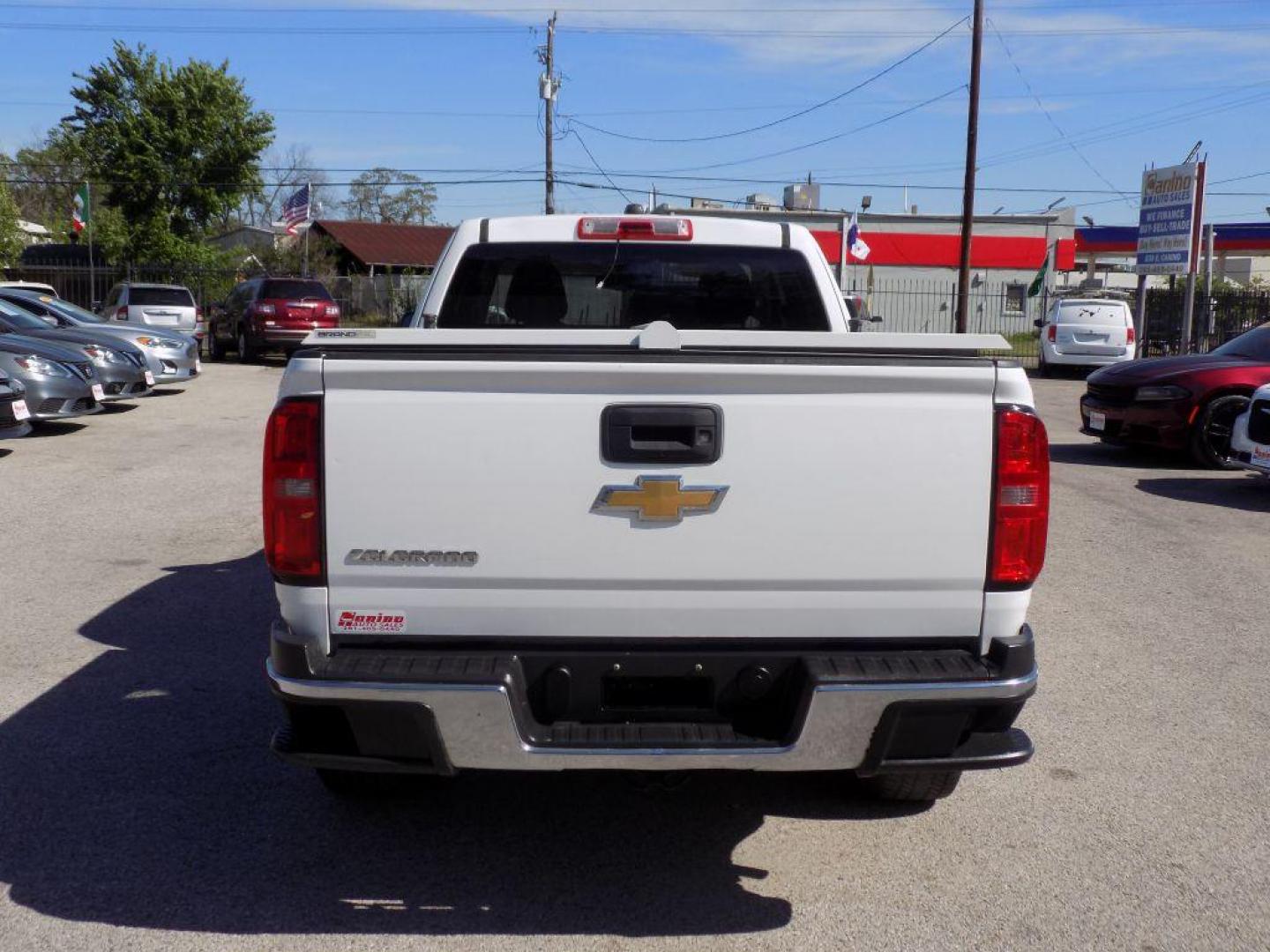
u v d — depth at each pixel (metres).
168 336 18.80
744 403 3.25
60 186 69.94
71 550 8.16
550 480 3.26
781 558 3.30
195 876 3.77
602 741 3.24
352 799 4.35
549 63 41.41
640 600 3.32
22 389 12.07
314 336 3.29
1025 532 3.33
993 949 3.38
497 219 5.34
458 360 3.21
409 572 3.29
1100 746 4.93
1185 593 7.33
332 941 3.40
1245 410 11.42
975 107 29.11
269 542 3.31
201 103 43.28
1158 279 45.09
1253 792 4.48
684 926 3.49
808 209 50.38
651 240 5.32
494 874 3.80
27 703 5.29
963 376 3.26
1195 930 3.49
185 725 5.06
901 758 3.33
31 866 3.83
